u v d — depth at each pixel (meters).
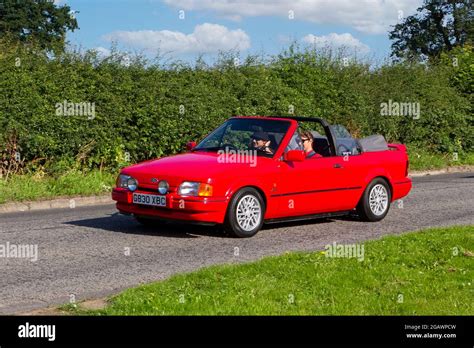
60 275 8.96
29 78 18.33
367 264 8.99
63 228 12.63
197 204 11.26
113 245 11.01
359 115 25.77
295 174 12.39
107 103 19.47
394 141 27.55
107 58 20.38
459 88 31.52
